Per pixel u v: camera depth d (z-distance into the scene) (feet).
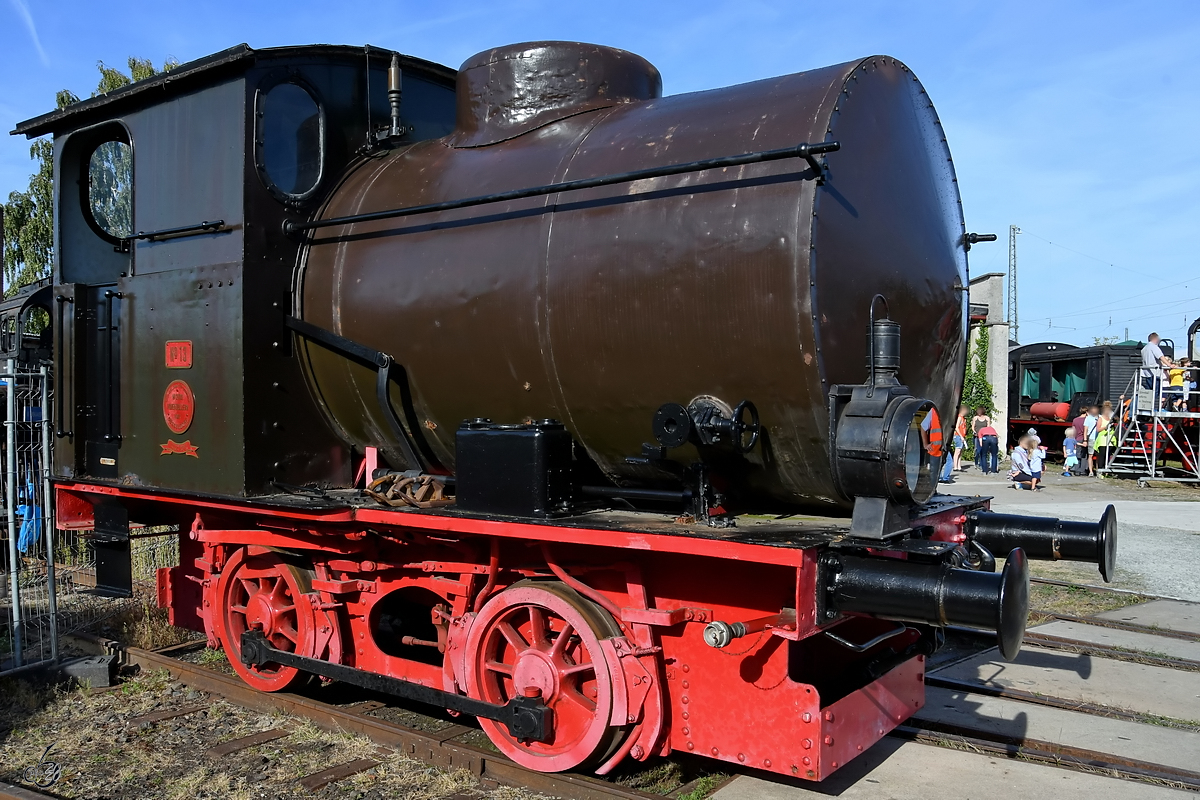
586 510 13.51
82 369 19.60
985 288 81.97
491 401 14.43
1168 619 24.45
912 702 14.33
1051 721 16.47
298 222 16.87
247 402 15.96
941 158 14.58
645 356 12.50
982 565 14.14
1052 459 85.20
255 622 17.21
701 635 12.39
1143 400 65.36
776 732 11.68
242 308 15.92
